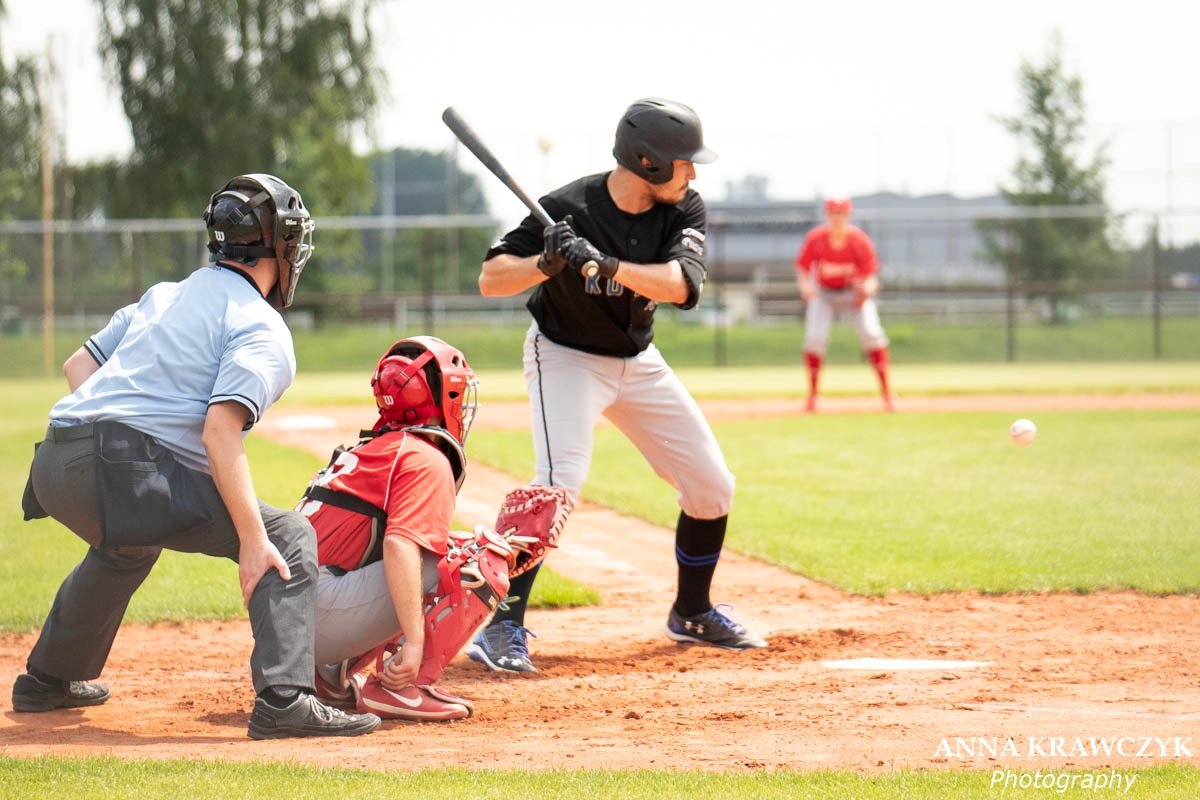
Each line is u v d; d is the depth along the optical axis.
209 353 8.88
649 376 12.31
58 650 9.92
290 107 88.88
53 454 8.74
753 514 20.69
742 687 10.84
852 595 15.16
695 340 79.00
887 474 25.28
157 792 7.10
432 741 8.91
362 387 55.59
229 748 8.62
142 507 8.67
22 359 71.06
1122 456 27.44
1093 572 15.73
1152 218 79.75
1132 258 82.94
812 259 39.66
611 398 12.22
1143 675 11.02
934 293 82.00
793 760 8.23
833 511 20.89
